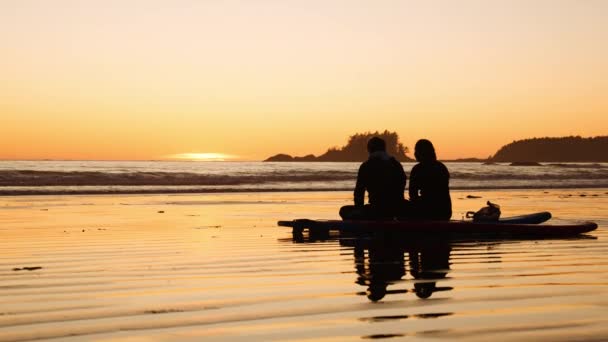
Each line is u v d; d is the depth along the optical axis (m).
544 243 8.59
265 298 4.68
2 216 13.76
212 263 6.70
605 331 3.58
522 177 42.12
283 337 3.52
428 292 4.88
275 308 4.31
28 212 15.00
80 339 3.50
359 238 9.29
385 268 6.27
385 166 9.91
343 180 35.25
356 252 7.64
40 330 3.70
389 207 9.88
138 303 4.51
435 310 4.19
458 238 9.20
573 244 8.45
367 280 5.51
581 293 4.79
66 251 7.80
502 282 5.35
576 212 15.16
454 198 22.19
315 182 33.78
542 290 4.93
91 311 4.23
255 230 10.70
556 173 45.94
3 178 27.77
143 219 13.08
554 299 4.55
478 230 9.44
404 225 9.33
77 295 4.84
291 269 6.22
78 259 7.05
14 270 6.19
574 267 6.27
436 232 9.45
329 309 4.26
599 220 12.66
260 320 3.95
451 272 5.96
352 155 162.25
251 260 6.92
